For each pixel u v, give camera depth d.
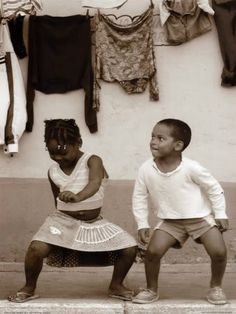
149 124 6.78
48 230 5.05
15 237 6.73
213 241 4.98
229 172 6.80
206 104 6.79
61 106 6.77
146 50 6.64
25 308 4.92
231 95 6.79
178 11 6.55
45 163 6.78
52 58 6.66
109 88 6.76
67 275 6.35
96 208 5.23
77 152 5.25
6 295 5.54
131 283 6.00
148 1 6.74
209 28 6.63
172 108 6.78
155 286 5.09
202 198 5.07
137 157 6.79
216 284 5.06
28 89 6.70
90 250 5.01
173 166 5.04
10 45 6.60
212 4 6.63
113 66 6.67
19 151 6.77
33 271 5.02
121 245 5.07
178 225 5.10
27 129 6.73
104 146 6.78
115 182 6.74
